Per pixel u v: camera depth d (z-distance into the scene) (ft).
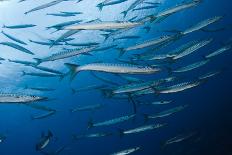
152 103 29.14
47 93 74.23
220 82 77.71
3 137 23.31
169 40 24.72
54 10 63.21
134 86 21.93
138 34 66.64
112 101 82.53
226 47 30.58
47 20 63.93
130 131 28.91
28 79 70.49
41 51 65.82
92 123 29.66
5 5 60.39
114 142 97.71
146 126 28.91
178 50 25.20
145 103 28.81
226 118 57.06
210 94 76.74
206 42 25.39
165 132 79.92
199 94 78.43
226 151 51.55
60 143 92.73
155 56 25.55
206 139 55.42
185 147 55.57
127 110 84.38
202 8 71.97
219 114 58.95
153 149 82.64
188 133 32.12
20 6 61.57
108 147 100.17
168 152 56.75
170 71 26.84
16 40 32.71
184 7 23.21
